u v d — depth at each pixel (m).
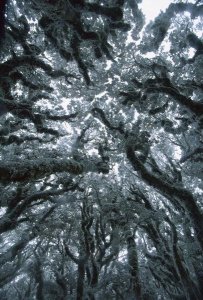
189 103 17.33
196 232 15.79
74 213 21.50
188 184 25.20
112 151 21.92
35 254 21.33
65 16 13.05
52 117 17.41
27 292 22.25
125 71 19.83
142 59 19.05
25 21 14.22
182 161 20.55
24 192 18.08
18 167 11.42
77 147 19.20
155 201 24.58
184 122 20.11
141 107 19.73
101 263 17.94
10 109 14.57
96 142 21.98
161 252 17.81
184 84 18.73
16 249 17.88
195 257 17.06
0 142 16.64
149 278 23.59
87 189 20.44
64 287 19.91
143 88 17.84
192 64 19.66
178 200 16.80
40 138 18.39
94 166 17.92
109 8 13.47
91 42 14.78
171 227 16.72
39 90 16.02
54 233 21.05
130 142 18.47
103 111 20.08
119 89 20.28
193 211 16.14
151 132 23.38
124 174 23.59
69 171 13.40
